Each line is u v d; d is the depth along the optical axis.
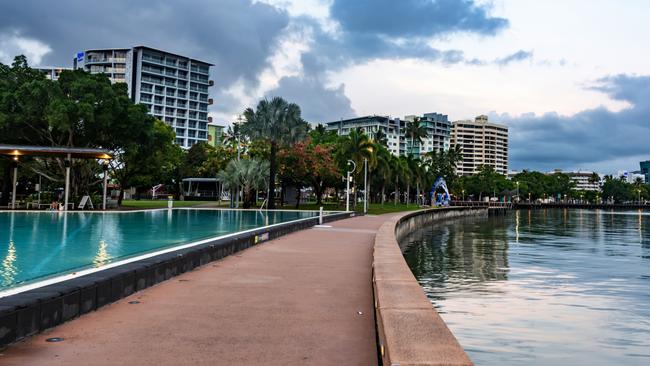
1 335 5.29
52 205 38.12
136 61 149.00
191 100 159.38
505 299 17.64
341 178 65.06
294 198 76.44
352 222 34.19
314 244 18.23
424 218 65.88
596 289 19.69
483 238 49.69
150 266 9.21
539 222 86.31
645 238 49.28
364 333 6.18
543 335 12.42
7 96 38.22
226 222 30.56
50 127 38.34
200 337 5.86
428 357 3.84
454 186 154.12
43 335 5.85
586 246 40.50
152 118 45.53
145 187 86.31
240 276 10.66
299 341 5.78
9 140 41.12
